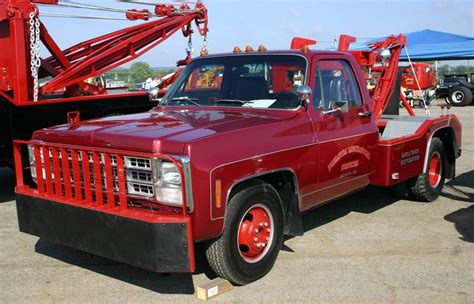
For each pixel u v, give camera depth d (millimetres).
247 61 5371
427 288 4375
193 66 5777
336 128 5258
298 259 5059
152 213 3945
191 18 9586
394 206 6973
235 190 4215
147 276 4715
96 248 4152
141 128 4289
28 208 4656
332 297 4219
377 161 6000
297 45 7211
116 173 4137
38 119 7434
